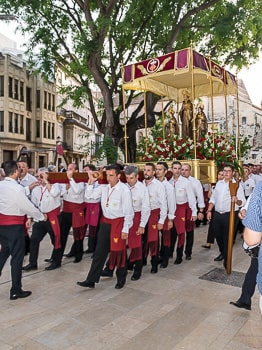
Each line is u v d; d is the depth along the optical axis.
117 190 4.75
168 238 5.99
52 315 4.04
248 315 4.05
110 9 11.16
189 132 10.41
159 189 5.61
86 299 4.54
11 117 27.69
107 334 3.58
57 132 34.84
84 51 11.08
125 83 9.39
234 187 5.61
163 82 10.70
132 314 4.07
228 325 3.80
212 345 3.38
